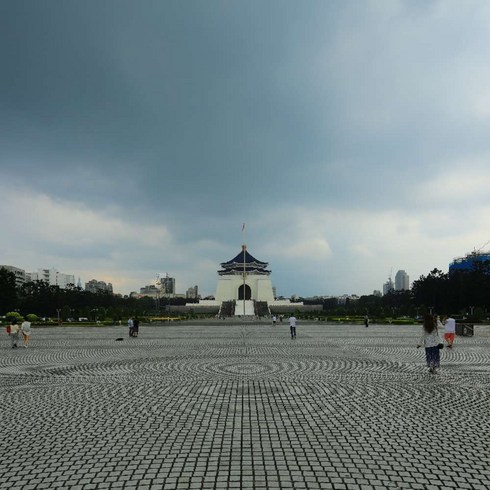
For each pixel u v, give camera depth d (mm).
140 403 13844
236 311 121500
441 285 101250
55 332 48688
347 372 19656
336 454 9281
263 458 9047
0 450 9609
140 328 55906
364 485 7816
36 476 8227
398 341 35000
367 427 11180
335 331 47969
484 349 28609
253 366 21547
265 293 144875
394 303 147875
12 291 92250
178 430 10961
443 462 8859
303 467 8594
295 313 105375
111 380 17953
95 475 8258
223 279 147875
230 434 10609
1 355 26766
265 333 45219
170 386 16547
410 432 10758
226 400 14164
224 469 8500
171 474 8273
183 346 31656
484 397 14570
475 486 7781
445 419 11914
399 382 17203
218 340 36688
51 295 107312
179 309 138500
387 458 9062
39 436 10570
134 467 8617
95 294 131500
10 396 15039
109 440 10227
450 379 17859
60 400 14359
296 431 10820
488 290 91938
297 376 18641
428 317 19609
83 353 27562
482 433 10680
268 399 14281
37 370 20734
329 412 12641
